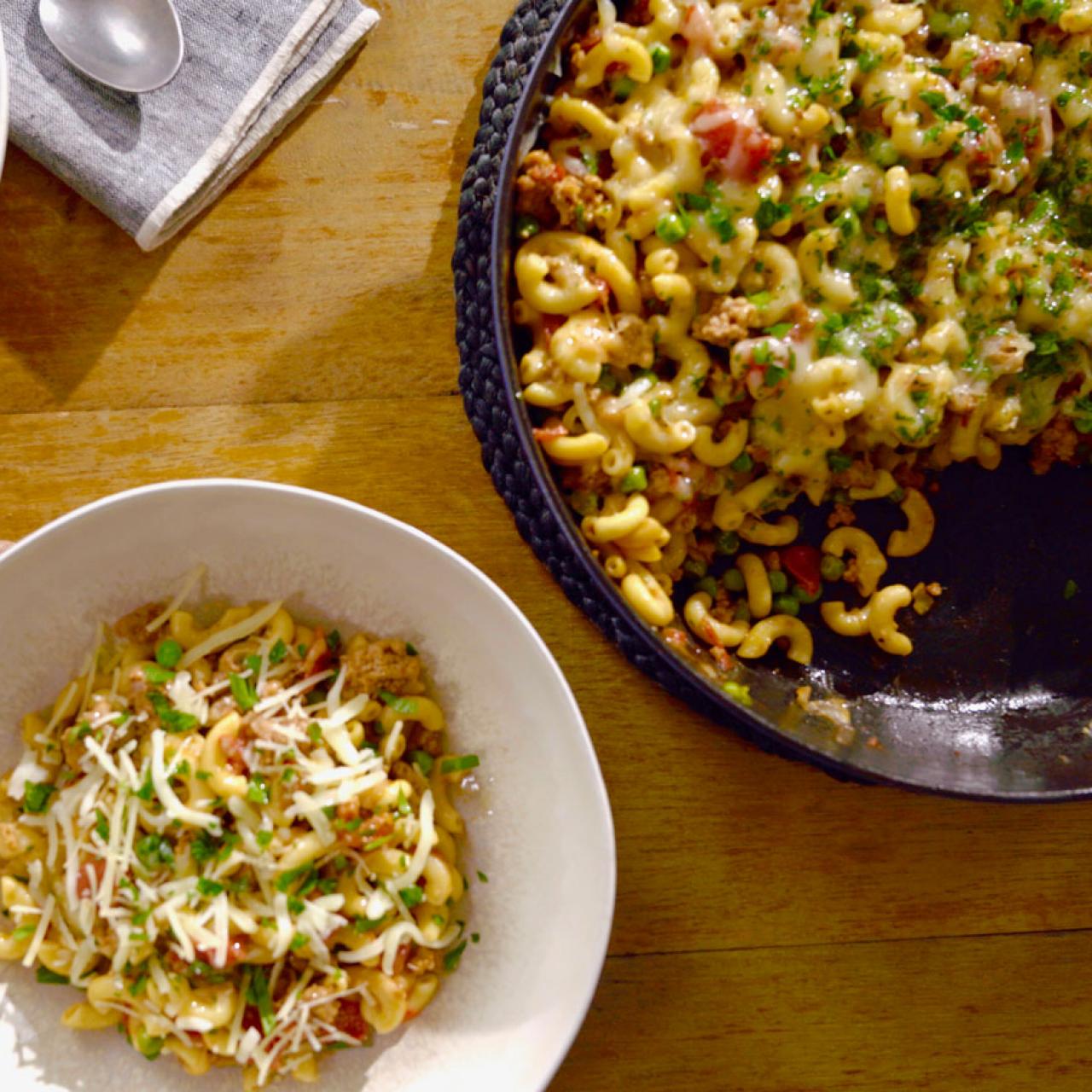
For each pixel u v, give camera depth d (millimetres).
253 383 690
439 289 694
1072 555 708
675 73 657
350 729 650
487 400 662
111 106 676
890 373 666
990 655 705
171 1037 644
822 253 655
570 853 657
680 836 700
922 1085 707
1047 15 665
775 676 694
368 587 664
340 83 690
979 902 709
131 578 661
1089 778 677
